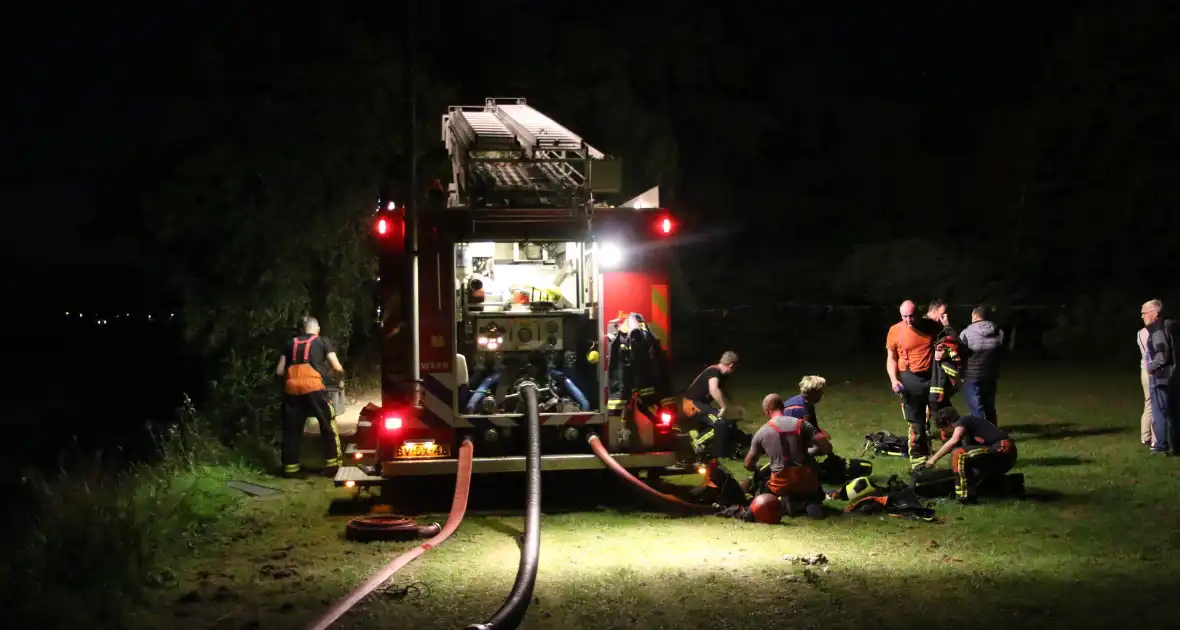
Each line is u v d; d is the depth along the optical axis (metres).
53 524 7.04
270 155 13.00
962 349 10.12
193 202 12.52
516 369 9.12
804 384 8.95
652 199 8.98
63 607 5.76
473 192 8.44
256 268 12.84
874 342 25.55
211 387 12.30
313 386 10.42
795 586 6.12
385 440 8.40
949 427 8.79
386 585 6.29
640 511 8.50
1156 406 10.66
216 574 6.70
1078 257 25.67
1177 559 6.71
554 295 9.22
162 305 14.30
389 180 14.77
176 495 8.60
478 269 9.40
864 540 7.37
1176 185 24.05
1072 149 25.59
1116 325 21.67
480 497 9.15
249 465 10.63
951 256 25.88
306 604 5.95
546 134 9.29
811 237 29.44
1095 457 10.48
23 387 19.97
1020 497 8.70
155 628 5.55
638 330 8.53
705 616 5.59
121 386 18.30
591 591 6.07
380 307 8.52
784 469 8.16
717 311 25.52
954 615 5.52
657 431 8.66
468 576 6.52
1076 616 5.47
